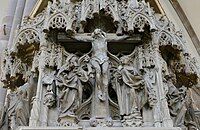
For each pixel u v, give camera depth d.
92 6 4.84
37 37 4.71
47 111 4.00
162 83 4.31
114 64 4.58
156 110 4.05
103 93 4.16
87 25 4.92
